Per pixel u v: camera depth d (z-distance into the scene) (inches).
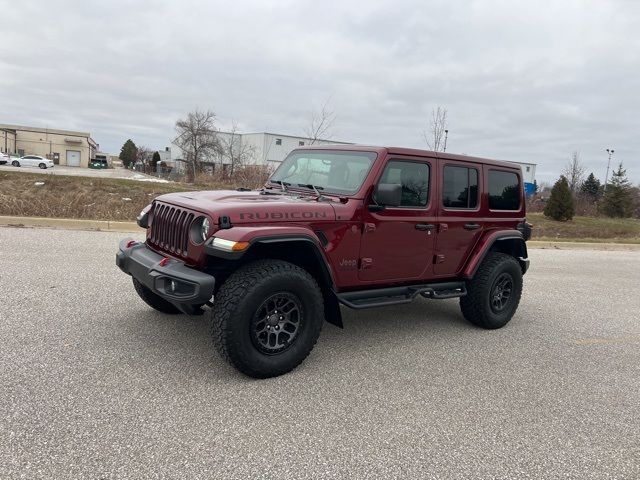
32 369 147.5
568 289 343.6
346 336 203.6
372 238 178.2
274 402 140.2
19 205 473.4
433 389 157.5
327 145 203.6
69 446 110.9
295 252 167.0
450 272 209.5
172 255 163.2
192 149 1932.8
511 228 232.5
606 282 386.0
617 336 233.6
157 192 674.8
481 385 163.6
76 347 166.4
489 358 189.5
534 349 204.7
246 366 148.6
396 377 164.7
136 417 125.6
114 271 274.5
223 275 161.2
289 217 157.3
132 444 113.8
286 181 205.3
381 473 110.9
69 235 383.2
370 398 147.6
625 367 192.1
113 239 380.2
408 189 190.2
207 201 160.6
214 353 169.9
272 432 124.3
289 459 113.3
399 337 206.5
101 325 188.9
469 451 123.0
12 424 117.6
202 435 120.2
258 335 150.4
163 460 108.8
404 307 256.2
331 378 159.9
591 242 674.2
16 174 700.0
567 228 1018.7
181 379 149.2
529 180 2514.8
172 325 193.5
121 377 147.3
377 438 125.5
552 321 252.5
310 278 158.1
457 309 259.0
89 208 507.8
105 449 110.9
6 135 2891.2
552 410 149.4
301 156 210.2
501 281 223.0
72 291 230.2
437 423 135.7
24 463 103.6
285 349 156.8
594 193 1968.5
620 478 116.4
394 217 183.5
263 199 166.4
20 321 186.1
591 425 141.7
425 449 122.2
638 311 290.5
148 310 209.9
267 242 147.0
